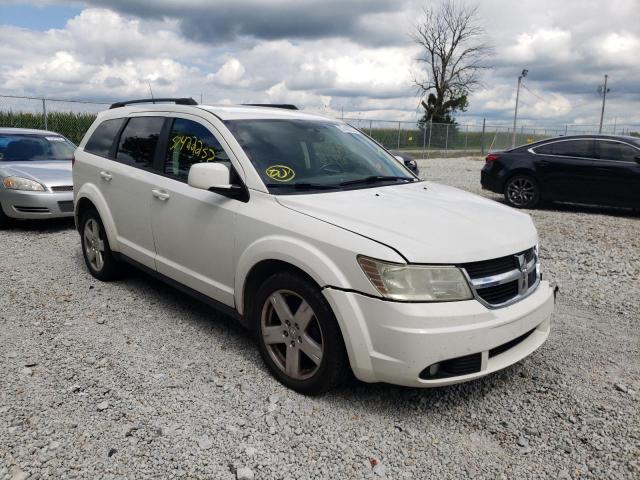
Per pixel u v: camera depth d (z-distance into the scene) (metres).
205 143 4.06
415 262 2.86
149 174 4.52
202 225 3.90
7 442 2.77
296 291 3.22
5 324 4.33
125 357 3.77
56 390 3.29
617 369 3.79
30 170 8.10
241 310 3.67
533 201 11.13
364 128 31.75
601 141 10.53
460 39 49.47
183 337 4.14
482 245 3.08
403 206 3.48
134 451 2.73
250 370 3.62
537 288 3.48
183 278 4.19
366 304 2.91
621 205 10.28
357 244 2.96
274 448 2.79
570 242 7.93
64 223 8.61
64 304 4.80
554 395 3.41
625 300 5.38
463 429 3.02
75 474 2.55
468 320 2.89
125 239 4.92
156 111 4.73
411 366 2.82
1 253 6.59
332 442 2.86
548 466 2.71
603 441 2.92
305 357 3.36
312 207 3.35
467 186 15.15
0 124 18.23
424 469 2.67
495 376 3.66
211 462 2.67
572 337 4.37
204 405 3.17
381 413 3.15
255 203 3.55
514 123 38.44
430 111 51.12
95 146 5.42
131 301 4.91
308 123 4.48
